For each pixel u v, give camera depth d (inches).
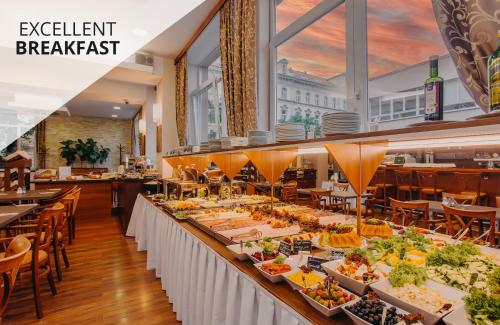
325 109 111.3
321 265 42.8
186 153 135.0
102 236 170.7
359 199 54.3
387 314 29.7
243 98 129.7
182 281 76.3
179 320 78.2
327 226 65.2
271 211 84.0
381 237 56.0
